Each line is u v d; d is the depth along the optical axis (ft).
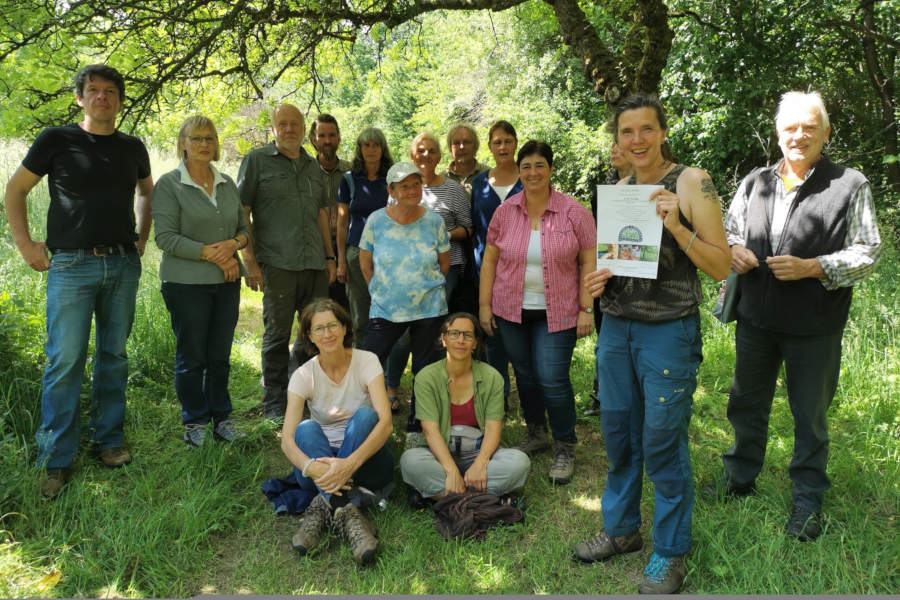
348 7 14.93
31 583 8.29
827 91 33.32
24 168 10.38
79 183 10.54
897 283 18.83
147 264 22.52
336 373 10.64
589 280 8.35
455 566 9.02
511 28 49.78
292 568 9.07
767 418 9.98
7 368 12.84
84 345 10.77
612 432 8.70
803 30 32.45
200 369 12.20
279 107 13.35
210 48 14.65
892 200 27.43
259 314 21.62
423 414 10.80
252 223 13.66
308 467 9.61
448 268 12.73
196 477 10.99
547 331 11.10
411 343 12.51
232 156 44.19
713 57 32.58
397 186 11.64
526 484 11.35
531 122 44.88
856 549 8.84
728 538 9.19
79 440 11.05
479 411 10.98
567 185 44.27
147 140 20.43
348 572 9.00
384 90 67.31
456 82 58.80
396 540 9.70
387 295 12.11
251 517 10.25
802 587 8.22
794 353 9.21
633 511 9.01
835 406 13.30
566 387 11.30
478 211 13.58
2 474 10.03
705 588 8.38
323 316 10.16
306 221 13.75
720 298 10.22
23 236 10.57
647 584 8.33
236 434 12.57
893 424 12.25
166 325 17.06
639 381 8.48
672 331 7.96
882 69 32.81
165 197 11.59
